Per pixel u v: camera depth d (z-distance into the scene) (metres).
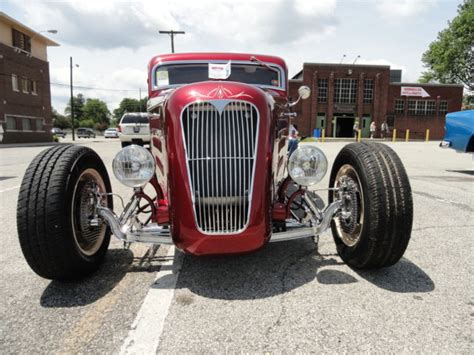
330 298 2.37
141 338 1.96
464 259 3.04
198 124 2.48
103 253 2.88
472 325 2.07
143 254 3.16
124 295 2.43
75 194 2.53
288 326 2.06
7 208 4.86
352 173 2.86
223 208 2.42
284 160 3.47
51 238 2.32
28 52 26.88
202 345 1.91
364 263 2.65
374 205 2.49
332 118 30.97
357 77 30.72
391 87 31.27
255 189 2.45
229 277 2.69
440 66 40.47
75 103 107.56
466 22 38.72
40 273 2.45
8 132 24.77
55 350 1.87
